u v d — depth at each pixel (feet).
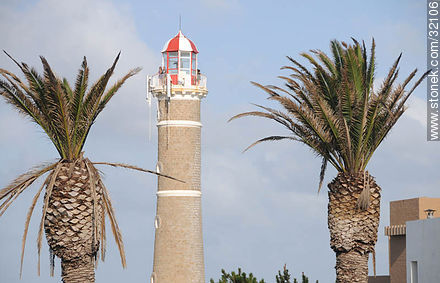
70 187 117.70
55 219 117.29
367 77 125.08
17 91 117.80
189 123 191.62
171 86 190.90
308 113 122.83
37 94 119.14
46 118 119.14
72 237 117.39
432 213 165.68
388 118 124.98
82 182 118.32
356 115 122.72
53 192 117.60
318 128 123.44
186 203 189.37
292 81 126.93
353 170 125.18
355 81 122.62
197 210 190.70
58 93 117.29
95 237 112.68
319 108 122.42
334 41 126.72
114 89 124.36
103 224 117.08
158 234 189.98
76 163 119.34
